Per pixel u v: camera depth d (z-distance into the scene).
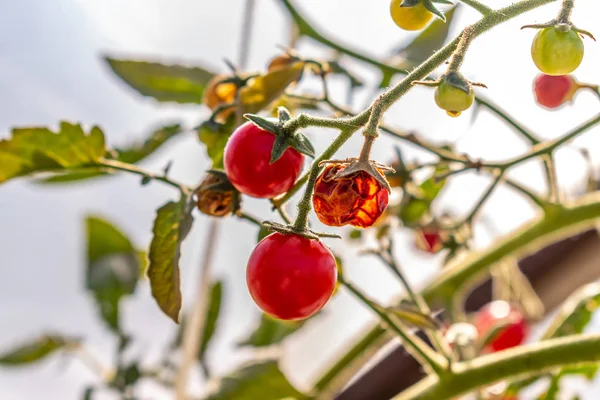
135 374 0.40
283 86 0.30
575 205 0.37
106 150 0.31
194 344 0.38
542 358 0.31
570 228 0.37
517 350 0.32
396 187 0.35
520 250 0.38
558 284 0.42
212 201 0.28
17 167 0.31
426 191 0.38
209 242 0.38
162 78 0.37
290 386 0.38
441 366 0.32
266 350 0.40
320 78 0.33
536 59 0.26
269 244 0.27
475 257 0.39
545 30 0.26
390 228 0.34
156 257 0.28
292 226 0.27
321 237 0.27
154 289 0.28
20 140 0.30
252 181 0.27
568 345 0.31
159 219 0.28
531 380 0.37
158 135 0.34
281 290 0.26
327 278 0.27
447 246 0.36
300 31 0.36
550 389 0.37
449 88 0.24
